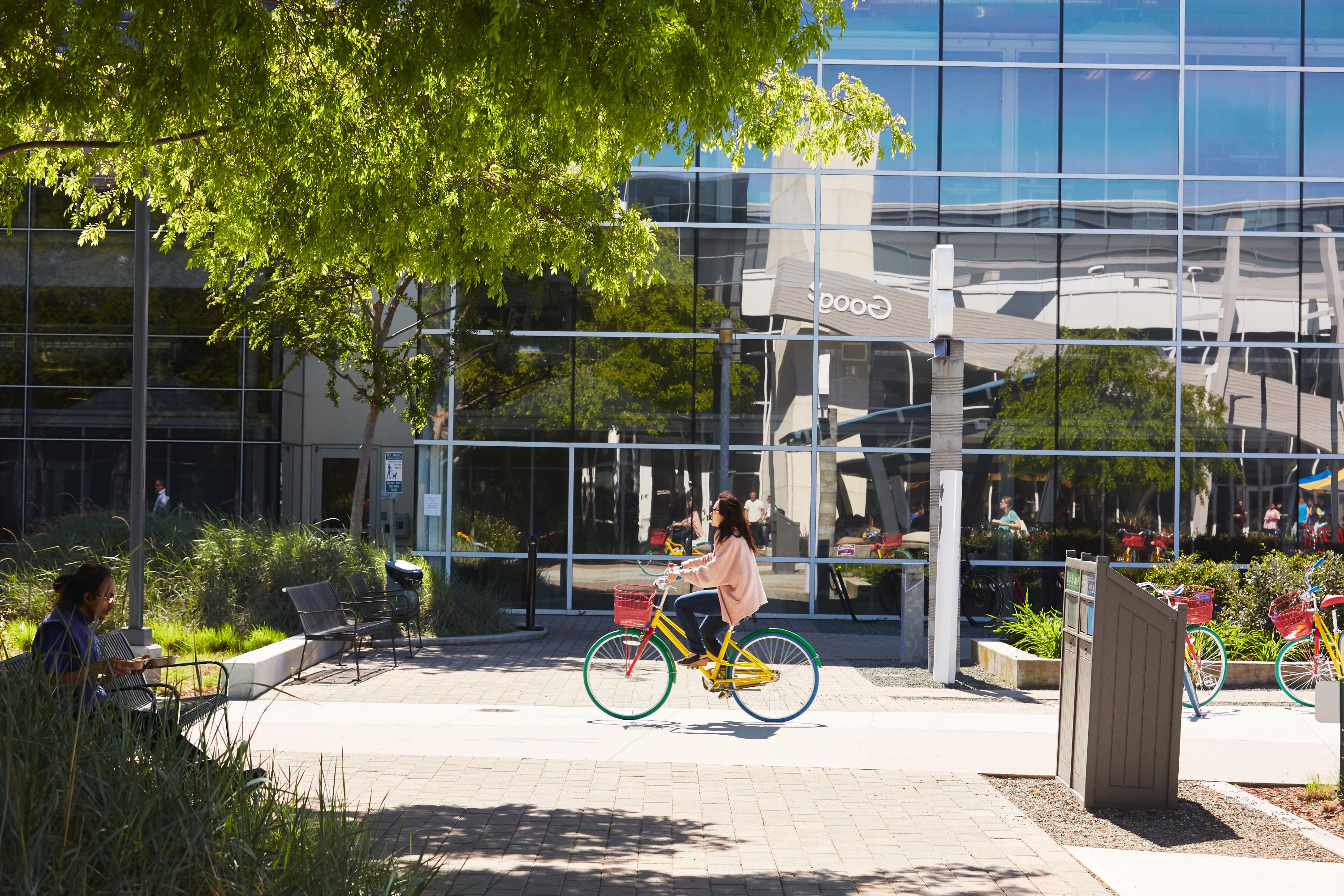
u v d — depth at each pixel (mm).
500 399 20484
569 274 10633
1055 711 10820
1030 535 20438
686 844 6125
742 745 8875
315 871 4004
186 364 24812
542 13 6625
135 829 3748
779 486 20469
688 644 9930
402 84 7223
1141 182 20688
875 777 7844
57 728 4211
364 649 14422
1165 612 7086
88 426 24766
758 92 10359
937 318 13359
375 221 9031
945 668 12555
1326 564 14078
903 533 20406
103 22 7148
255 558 14695
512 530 20422
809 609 20328
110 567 14180
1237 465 20516
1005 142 20734
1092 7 20766
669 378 20531
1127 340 20625
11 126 8938
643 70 6676
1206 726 10008
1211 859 5957
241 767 4562
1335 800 7316
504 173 9812
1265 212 20688
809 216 20672
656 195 20641
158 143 9078
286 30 8070
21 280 24781
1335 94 20719
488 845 6023
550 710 10305
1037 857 5980
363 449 18859
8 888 3336
